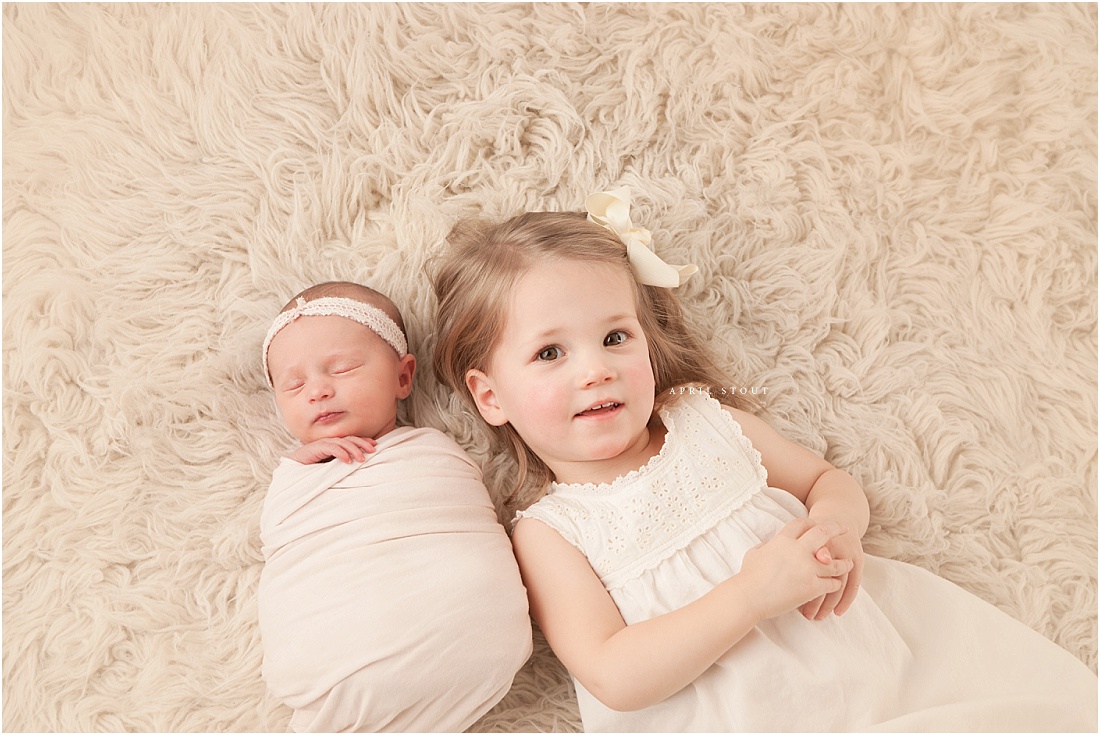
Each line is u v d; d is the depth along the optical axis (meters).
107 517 1.36
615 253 1.27
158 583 1.35
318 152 1.46
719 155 1.51
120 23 1.48
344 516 1.21
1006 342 1.49
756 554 1.13
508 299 1.24
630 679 1.10
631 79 1.50
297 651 1.16
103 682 1.32
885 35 1.56
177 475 1.39
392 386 1.33
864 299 1.48
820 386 1.46
